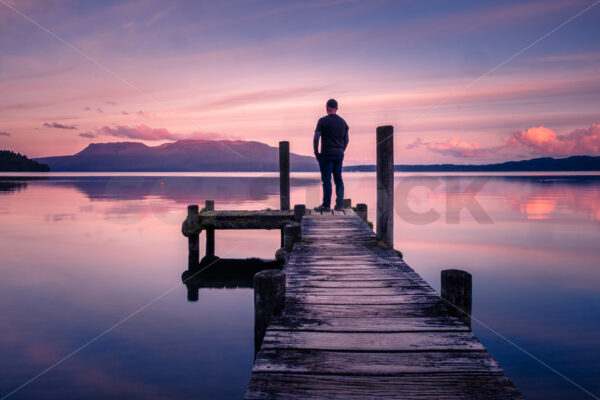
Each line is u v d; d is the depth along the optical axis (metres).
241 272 8.46
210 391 3.41
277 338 2.29
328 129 7.76
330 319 2.58
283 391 1.74
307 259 4.34
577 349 4.21
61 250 10.56
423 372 1.90
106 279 7.71
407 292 3.17
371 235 5.78
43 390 3.43
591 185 46.75
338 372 1.90
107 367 3.88
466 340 2.26
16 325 5.11
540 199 27.23
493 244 11.32
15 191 37.22
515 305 5.84
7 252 10.25
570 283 7.16
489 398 1.69
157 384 3.55
